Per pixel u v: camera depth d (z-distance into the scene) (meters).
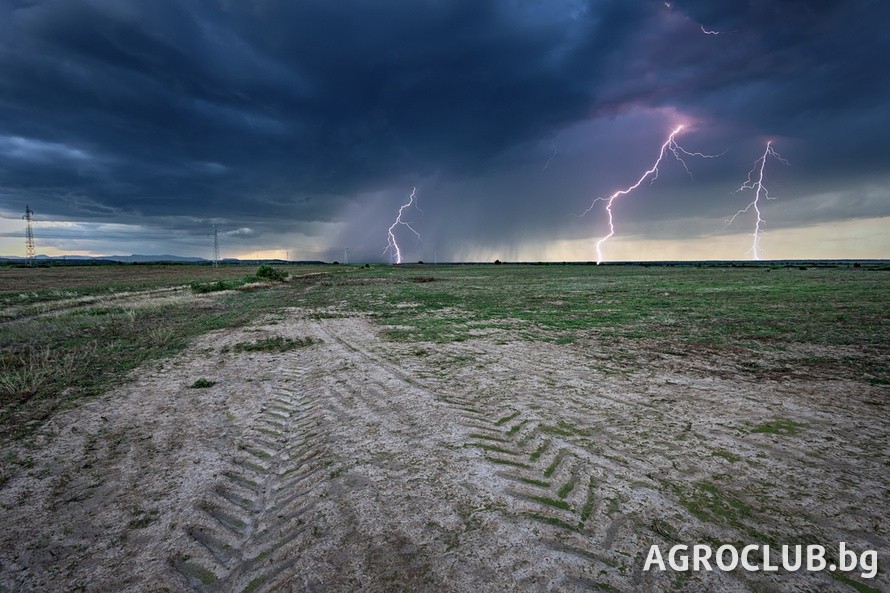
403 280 44.59
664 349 10.12
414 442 5.00
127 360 9.73
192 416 6.08
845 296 21.77
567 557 2.99
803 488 3.85
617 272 59.66
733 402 6.25
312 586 2.78
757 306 18.17
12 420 5.92
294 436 5.34
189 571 2.99
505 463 4.43
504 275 54.25
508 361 9.11
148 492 4.03
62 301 23.67
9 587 2.84
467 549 3.09
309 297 26.30
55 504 3.83
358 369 8.69
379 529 3.35
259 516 3.64
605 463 4.39
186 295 27.14
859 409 5.88
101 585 2.87
